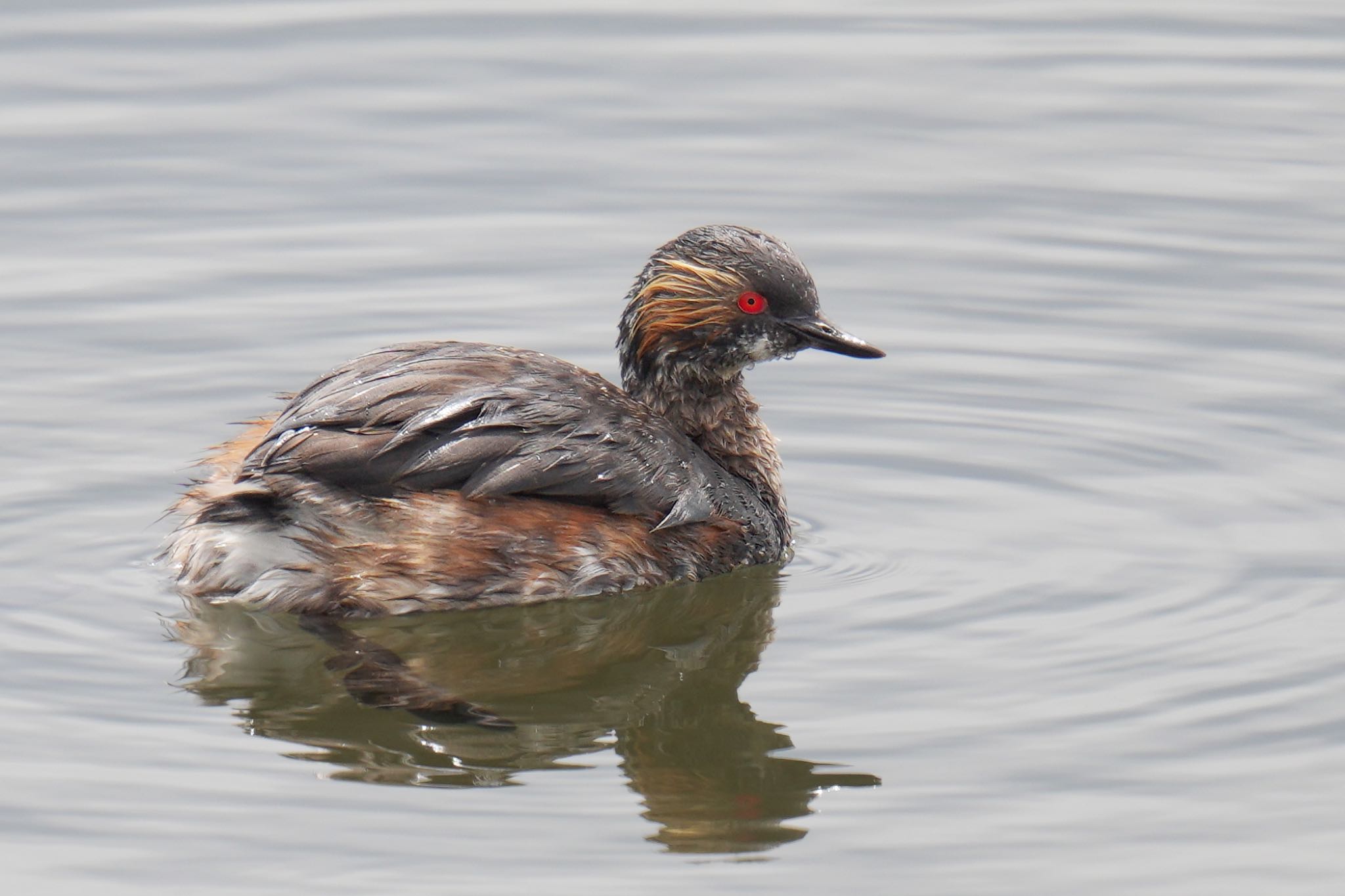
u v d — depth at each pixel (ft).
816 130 67.56
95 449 50.49
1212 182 64.34
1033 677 39.78
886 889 33.27
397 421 41.91
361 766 36.81
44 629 41.34
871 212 63.46
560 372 44.57
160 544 45.42
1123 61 71.20
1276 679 39.47
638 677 41.09
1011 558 45.78
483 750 37.68
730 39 72.95
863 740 37.65
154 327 57.06
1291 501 48.32
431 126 67.62
